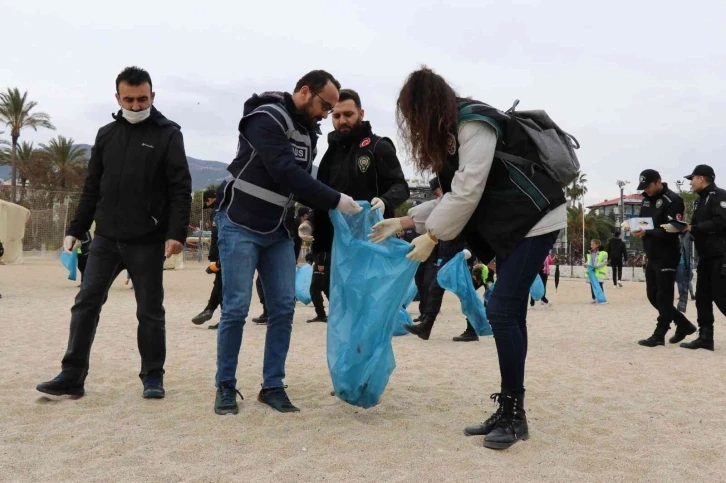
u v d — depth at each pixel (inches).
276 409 147.7
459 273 269.9
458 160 130.2
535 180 126.4
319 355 234.4
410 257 131.9
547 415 149.9
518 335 128.3
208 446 120.5
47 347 243.6
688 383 191.9
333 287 147.3
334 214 149.2
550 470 110.4
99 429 130.9
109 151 159.9
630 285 904.9
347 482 103.0
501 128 126.4
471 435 131.0
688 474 110.0
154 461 111.6
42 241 1402.6
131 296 499.5
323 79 147.9
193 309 425.1
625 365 225.1
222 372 147.6
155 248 161.5
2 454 114.7
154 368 161.3
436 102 126.1
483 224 130.6
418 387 179.3
